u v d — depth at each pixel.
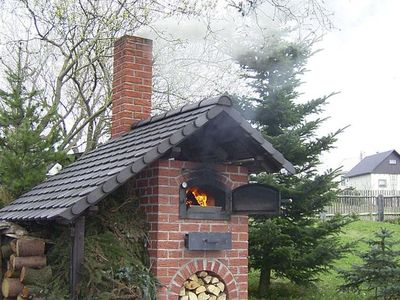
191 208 6.86
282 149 10.15
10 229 7.20
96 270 6.07
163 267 6.61
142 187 7.06
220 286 6.96
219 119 6.64
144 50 8.76
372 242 9.81
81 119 15.23
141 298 6.13
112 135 8.80
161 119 7.62
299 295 10.96
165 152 6.24
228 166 7.20
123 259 6.42
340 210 24.05
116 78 8.84
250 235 9.95
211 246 6.77
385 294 9.31
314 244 10.48
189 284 6.83
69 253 6.58
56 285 6.43
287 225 10.30
